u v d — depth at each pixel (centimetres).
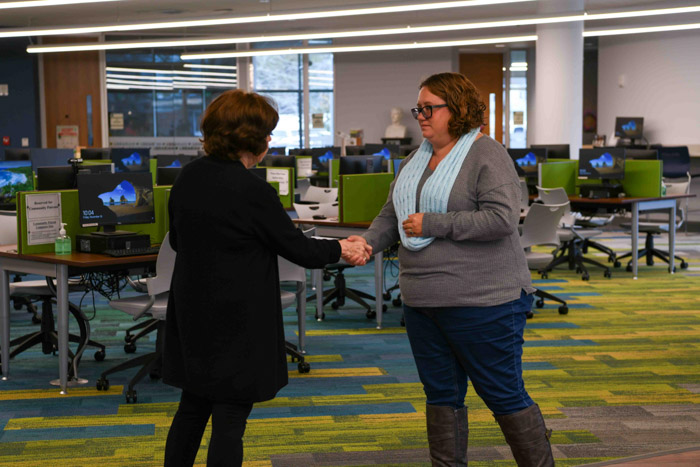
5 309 466
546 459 259
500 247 252
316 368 488
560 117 1263
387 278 820
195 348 238
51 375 479
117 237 458
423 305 255
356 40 1805
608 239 1110
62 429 382
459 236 246
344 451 350
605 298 713
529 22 1166
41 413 407
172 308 250
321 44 1817
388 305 688
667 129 1377
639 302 694
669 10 1073
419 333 264
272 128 247
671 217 852
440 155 263
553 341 554
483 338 251
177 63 1772
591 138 1633
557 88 1261
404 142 1745
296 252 243
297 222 637
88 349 542
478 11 1459
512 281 253
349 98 1844
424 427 382
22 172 644
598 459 338
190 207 237
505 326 252
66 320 437
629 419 390
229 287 235
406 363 500
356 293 662
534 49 1959
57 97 1703
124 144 1758
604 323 612
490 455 343
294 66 1833
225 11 1438
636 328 594
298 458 342
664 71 1377
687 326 600
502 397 256
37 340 505
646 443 357
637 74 1444
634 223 815
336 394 435
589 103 2022
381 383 456
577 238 820
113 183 480
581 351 525
